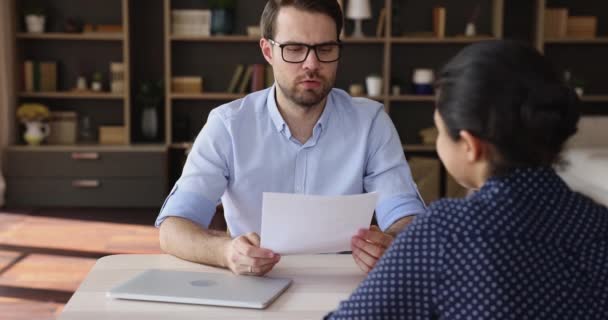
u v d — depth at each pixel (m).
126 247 4.41
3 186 5.58
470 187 1.10
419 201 2.06
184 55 6.05
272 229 1.57
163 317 1.39
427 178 5.72
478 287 0.98
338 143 2.08
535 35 5.86
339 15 1.92
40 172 5.64
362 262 1.64
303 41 1.87
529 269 0.98
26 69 5.84
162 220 1.89
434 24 5.88
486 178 1.05
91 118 6.11
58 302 3.40
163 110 6.10
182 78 5.88
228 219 2.12
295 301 1.49
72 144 5.84
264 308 1.45
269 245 1.60
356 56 6.09
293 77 1.90
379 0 6.02
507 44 1.03
